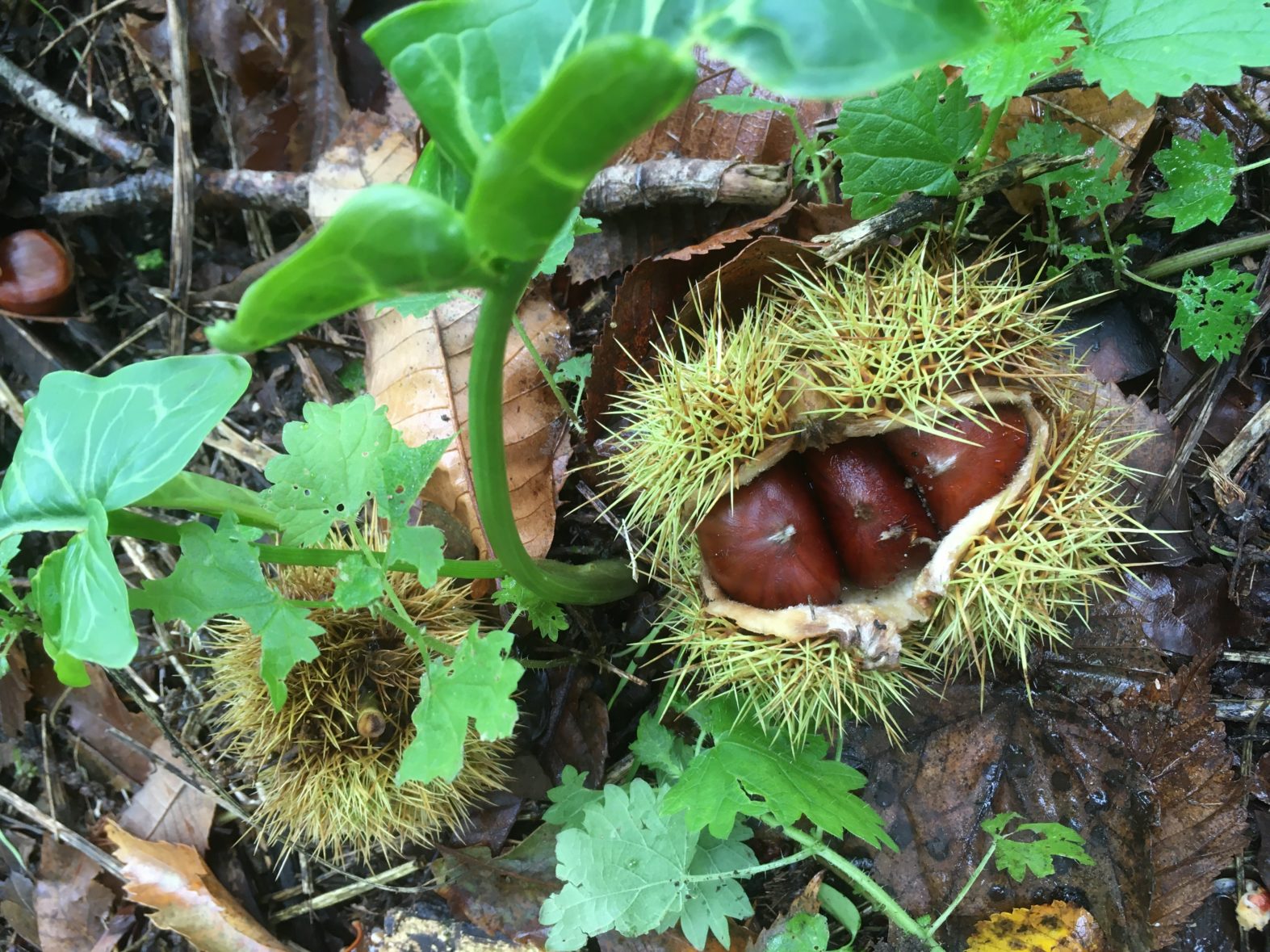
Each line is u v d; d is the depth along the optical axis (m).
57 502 0.16
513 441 0.22
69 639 0.15
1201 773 0.20
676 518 0.18
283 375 0.26
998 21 0.17
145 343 0.27
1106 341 0.22
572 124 0.07
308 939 0.24
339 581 0.17
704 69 0.23
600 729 0.23
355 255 0.09
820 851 0.20
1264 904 0.20
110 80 0.27
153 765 0.25
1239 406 0.22
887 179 0.19
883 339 0.17
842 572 0.19
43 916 0.24
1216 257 0.21
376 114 0.25
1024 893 0.20
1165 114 0.21
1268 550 0.21
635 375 0.22
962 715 0.21
